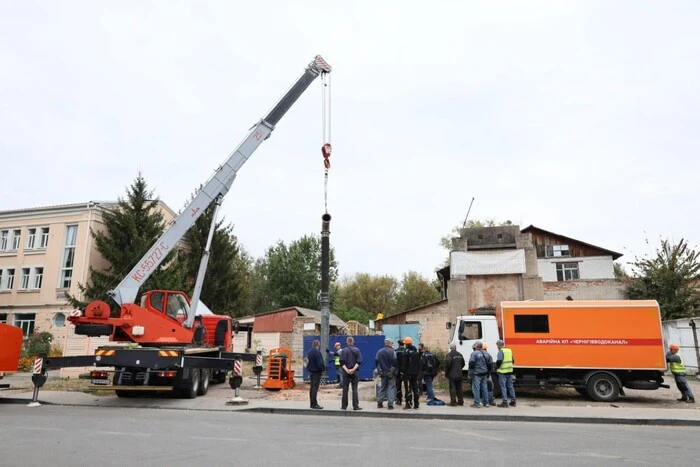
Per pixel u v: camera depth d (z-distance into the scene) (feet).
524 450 26.16
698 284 107.24
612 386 48.21
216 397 49.42
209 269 125.49
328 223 57.21
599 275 120.47
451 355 44.91
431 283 209.46
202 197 53.26
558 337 49.80
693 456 25.05
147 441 27.12
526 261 73.77
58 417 36.04
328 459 23.32
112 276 100.12
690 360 74.95
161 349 45.34
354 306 210.38
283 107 57.77
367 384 61.41
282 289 188.85
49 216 111.55
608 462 23.54
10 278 112.06
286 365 56.54
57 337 102.89
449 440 28.89
